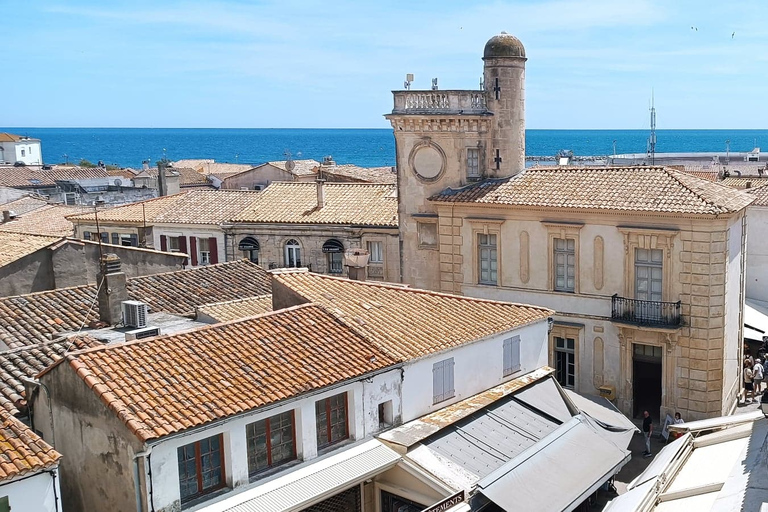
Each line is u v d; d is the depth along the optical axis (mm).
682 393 33438
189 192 55344
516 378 26422
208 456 18016
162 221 51156
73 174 90438
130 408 17141
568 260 35750
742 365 38000
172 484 17109
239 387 18812
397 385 22031
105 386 17656
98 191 82000
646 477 18156
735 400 36031
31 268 33125
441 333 24047
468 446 22188
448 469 20797
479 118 38938
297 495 18516
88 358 18516
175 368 19000
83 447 18281
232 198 52688
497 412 24406
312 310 23375
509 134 39531
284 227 47375
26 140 144000
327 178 68312
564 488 21734
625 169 36219
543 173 38250
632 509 16000
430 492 20484
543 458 22734
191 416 17359
